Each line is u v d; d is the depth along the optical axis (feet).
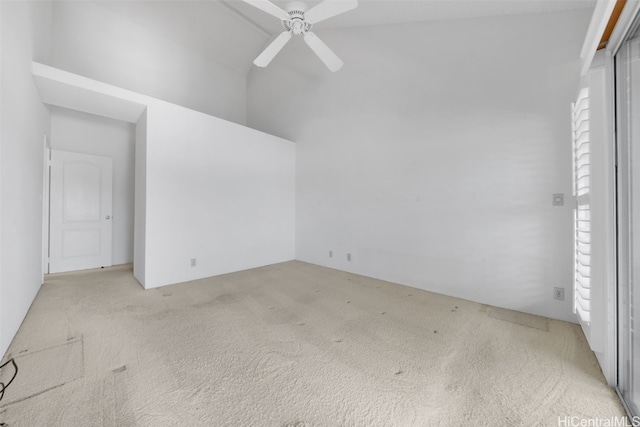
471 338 6.42
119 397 4.31
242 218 13.12
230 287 10.34
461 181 9.12
